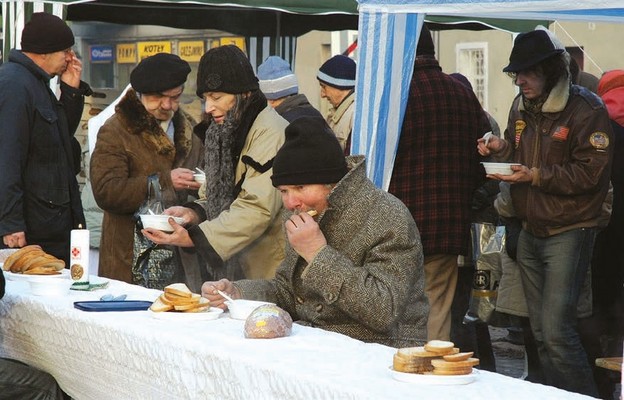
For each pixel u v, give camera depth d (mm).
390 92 11031
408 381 5516
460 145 11453
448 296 11719
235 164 9531
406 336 7332
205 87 9414
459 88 11547
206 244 9258
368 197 7227
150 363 6898
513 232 11180
